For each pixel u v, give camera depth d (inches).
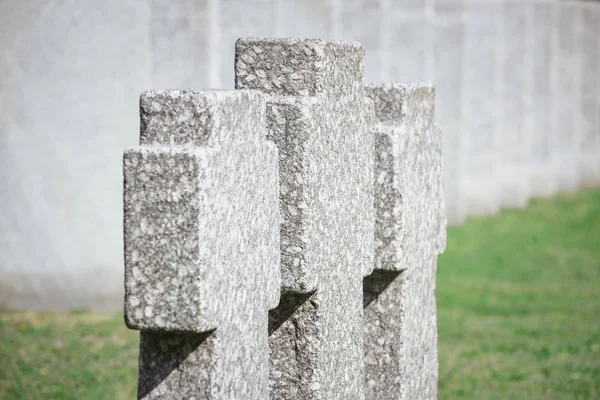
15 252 479.2
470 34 809.5
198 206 152.5
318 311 197.2
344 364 211.2
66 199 475.5
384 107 243.3
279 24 555.2
